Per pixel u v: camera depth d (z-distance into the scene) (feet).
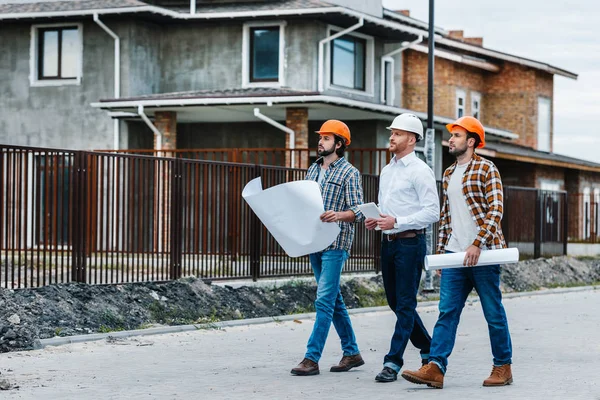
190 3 100.22
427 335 32.30
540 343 42.68
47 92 100.73
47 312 42.29
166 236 53.42
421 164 31.17
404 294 31.30
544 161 132.67
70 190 47.24
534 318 54.75
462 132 30.68
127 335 42.27
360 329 47.98
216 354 37.76
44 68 101.19
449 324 30.40
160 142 92.22
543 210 98.32
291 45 95.45
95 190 48.88
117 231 49.96
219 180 56.95
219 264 56.24
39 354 36.76
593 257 108.37
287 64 95.55
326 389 29.71
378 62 103.24
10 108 101.96
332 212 31.86
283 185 31.96
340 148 33.37
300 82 95.09
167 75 100.32
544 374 33.35
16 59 101.76
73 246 47.11
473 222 30.37
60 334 40.63
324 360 36.55
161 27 100.42
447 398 28.14
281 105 87.56
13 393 28.48
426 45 125.29
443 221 31.19
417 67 127.24
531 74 148.46
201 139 99.30
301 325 49.01
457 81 138.82
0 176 44.39
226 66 98.12
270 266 59.26
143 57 98.32
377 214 30.53
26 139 101.35
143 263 51.98
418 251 31.22
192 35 99.50
